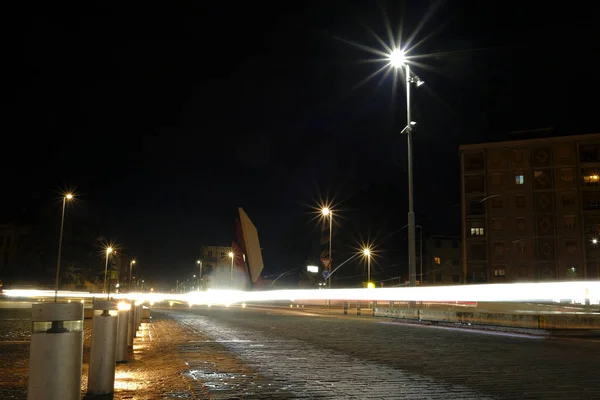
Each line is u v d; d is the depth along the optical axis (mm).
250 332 14180
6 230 84562
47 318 3924
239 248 95562
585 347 11133
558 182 72438
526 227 72750
